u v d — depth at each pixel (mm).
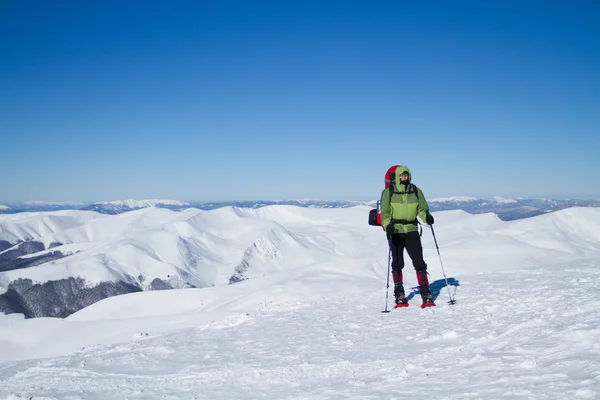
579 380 4137
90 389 6312
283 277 104375
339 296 15484
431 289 12562
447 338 7074
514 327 6812
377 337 7789
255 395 5480
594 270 12586
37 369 7973
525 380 4461
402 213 10312
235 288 102938
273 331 9445
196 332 11469
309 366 6453
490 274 15055
